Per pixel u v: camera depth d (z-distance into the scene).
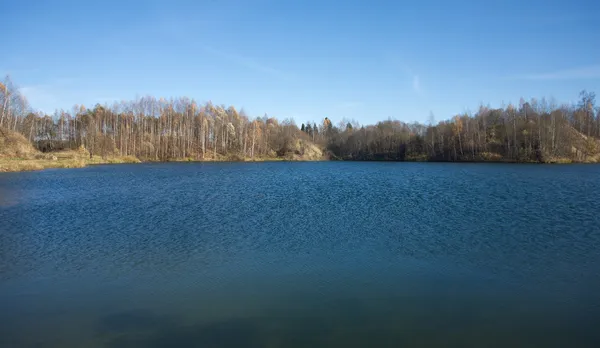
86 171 68.25
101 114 120.56
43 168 72.31
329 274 15.72
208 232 22.56
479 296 13.52
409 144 131.50
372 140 142.75
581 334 10.94
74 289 14.41
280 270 16.22
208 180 54.09
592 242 20.03
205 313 12.34
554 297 13.45
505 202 32.25
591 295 13.59
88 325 11.61
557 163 87.62
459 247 19.36
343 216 27.00
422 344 10.40
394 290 14.05
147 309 12.66
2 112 91.50
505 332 11.05
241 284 14.70
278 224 24.58
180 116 128.75
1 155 76.81
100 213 28.30
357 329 11.20
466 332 11.05
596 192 38.00
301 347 10.25
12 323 11.75
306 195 37.81
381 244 19.98
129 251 18.94
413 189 42.09
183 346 10.34
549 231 22.28
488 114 127.88
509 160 96.56
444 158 113.19
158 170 73.94
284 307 12.70
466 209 29.23
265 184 48.69
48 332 11.17
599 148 97.56
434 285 14.53
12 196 36.78
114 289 14.38
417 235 21.67
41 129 121.25
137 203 32.84
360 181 52.22
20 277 15.63
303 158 133.00
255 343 10.46
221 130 134.75
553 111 102.31
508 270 16.12
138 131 119.62
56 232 22.64
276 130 154.38
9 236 21.75
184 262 17.30
